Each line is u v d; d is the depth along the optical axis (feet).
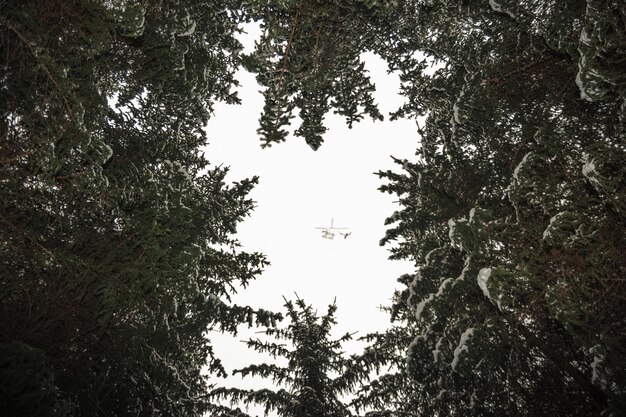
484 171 22.86
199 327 27.73
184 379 28.86
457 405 26.21
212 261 29.09
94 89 14.96
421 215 27.20
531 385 20.33
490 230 16.49
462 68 22.80
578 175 15.96
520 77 19.06
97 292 15.87
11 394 11.73
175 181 22.04
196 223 23.39
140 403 21.35
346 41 20.47
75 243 16.62
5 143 13.71
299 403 35.12
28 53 13.60
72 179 14.53
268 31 17.20
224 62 25.22
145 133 22.50
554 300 14.43
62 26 13.93
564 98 18.52
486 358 19.39
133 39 17.76
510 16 17.92
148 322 18.06
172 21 17.43
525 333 18.06
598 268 14.15
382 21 23.00
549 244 14.79
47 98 13.52
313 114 21.06
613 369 13.41
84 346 16.55
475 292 20.01
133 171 19.08
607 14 13.10
